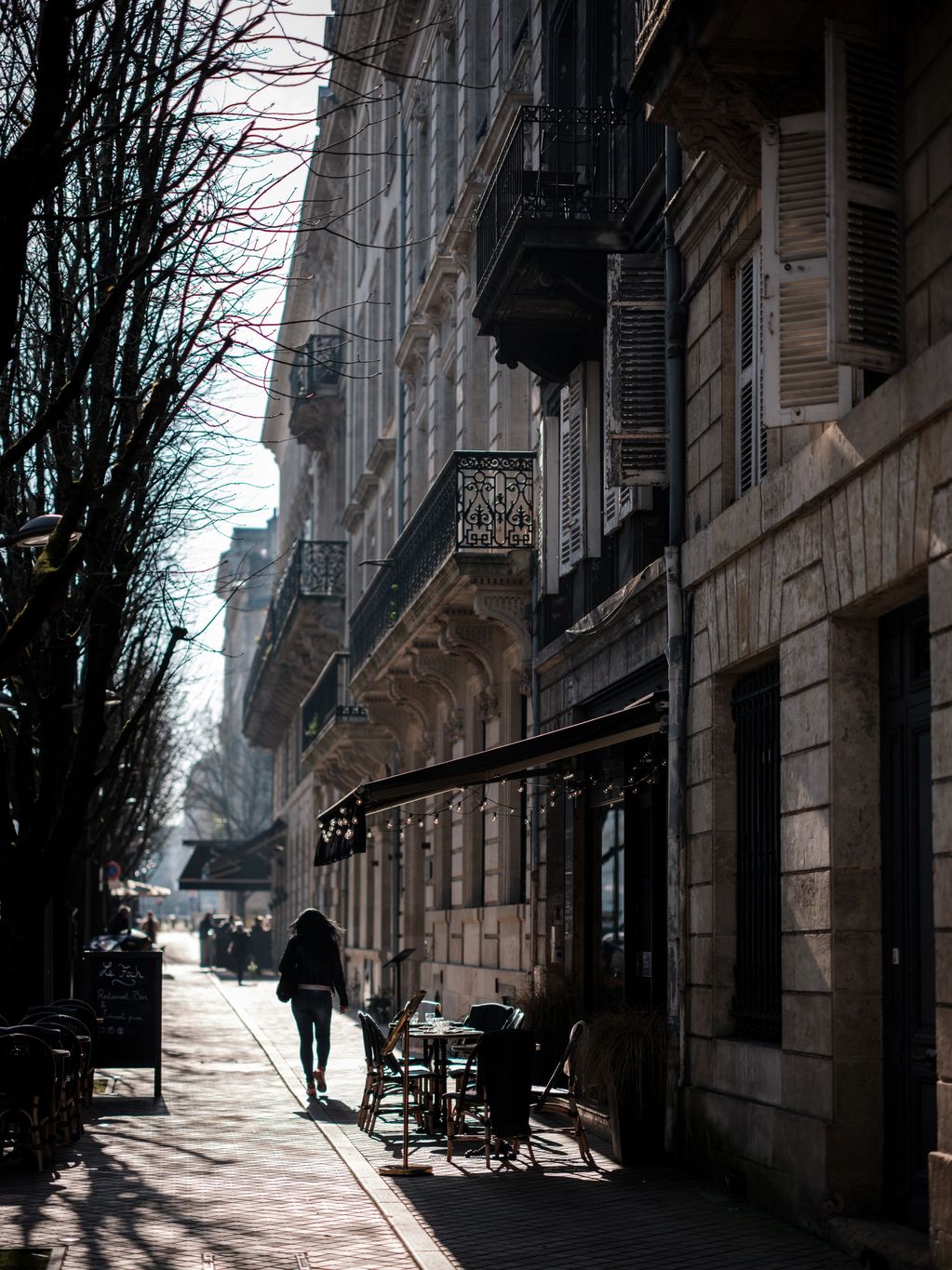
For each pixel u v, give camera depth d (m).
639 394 14.45
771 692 12.14
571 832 17.98
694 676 13.45
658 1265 9.00
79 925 27.58
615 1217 10.53
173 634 15.62
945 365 8.62
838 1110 10.05
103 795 25.55
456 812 26.00
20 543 10.19
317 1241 9.54
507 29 23.31
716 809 12.84
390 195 35.91
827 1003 10.23
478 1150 13.53
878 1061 10.12
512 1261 9.05
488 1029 16.30
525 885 21.75
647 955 15.45
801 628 10.91
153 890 67.69
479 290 17.55
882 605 10.01
